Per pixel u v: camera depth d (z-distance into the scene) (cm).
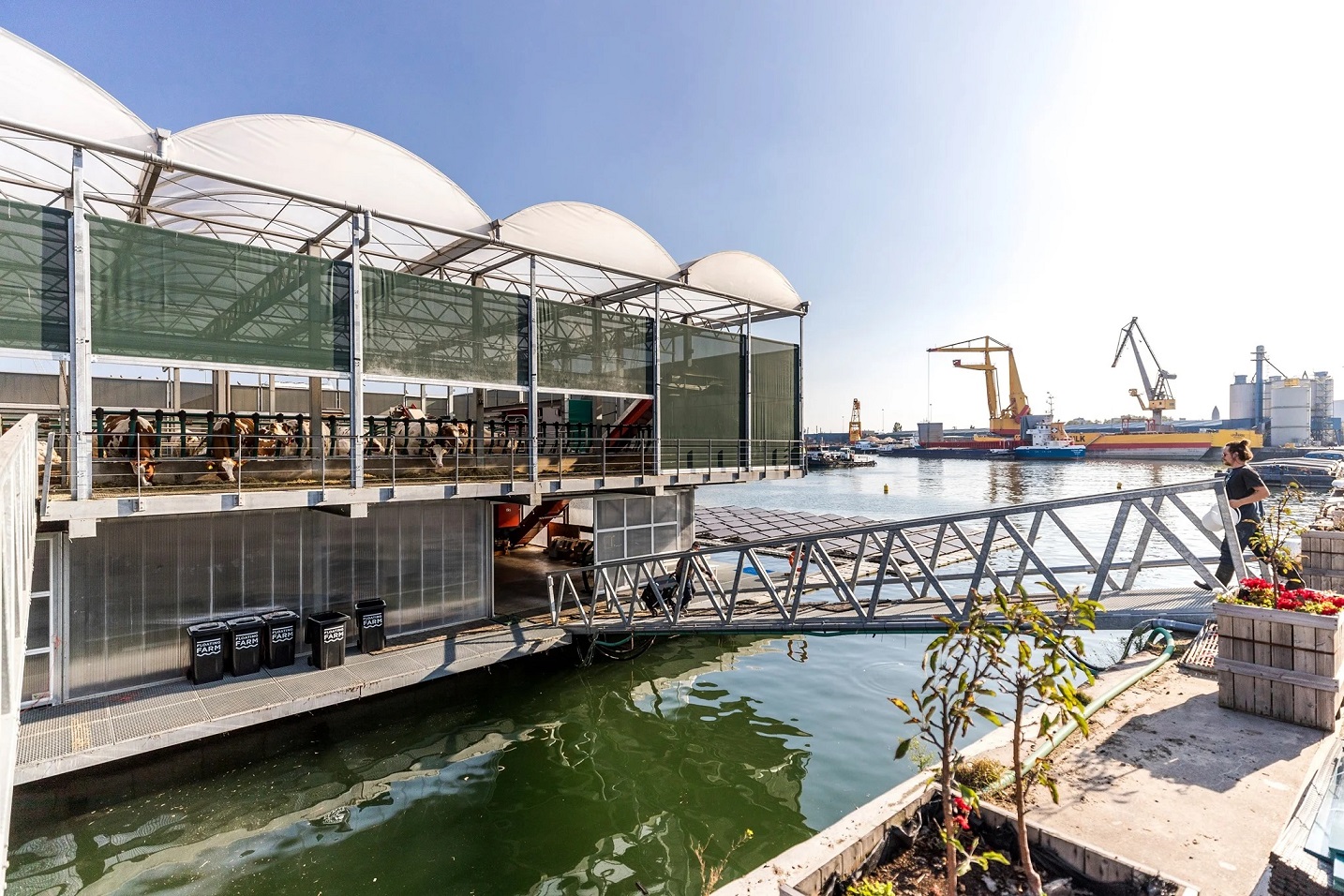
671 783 793
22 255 745
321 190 1051
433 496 1052
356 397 986
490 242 1162
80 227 775
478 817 721
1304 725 451
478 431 1249
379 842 674
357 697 914
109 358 799
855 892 264
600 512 1459
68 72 770
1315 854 250
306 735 899
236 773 799
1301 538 800
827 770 804
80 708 822
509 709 1008
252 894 592
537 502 1185
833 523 2741
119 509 769
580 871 629
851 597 910
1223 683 488
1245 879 294
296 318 949
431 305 1086
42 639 826
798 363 1780
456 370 1112
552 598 1226
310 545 1065
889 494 4794
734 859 648
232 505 847
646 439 1406
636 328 1396
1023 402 10000
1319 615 449
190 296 862
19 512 458
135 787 759
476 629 1199
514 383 1185
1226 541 697
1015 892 286
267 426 1180
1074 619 292
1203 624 632
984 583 1479
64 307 770
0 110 762
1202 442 8169
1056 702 271
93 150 797
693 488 1681
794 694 1056
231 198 1115
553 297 1756
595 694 1070
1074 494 4519
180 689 888
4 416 1130
